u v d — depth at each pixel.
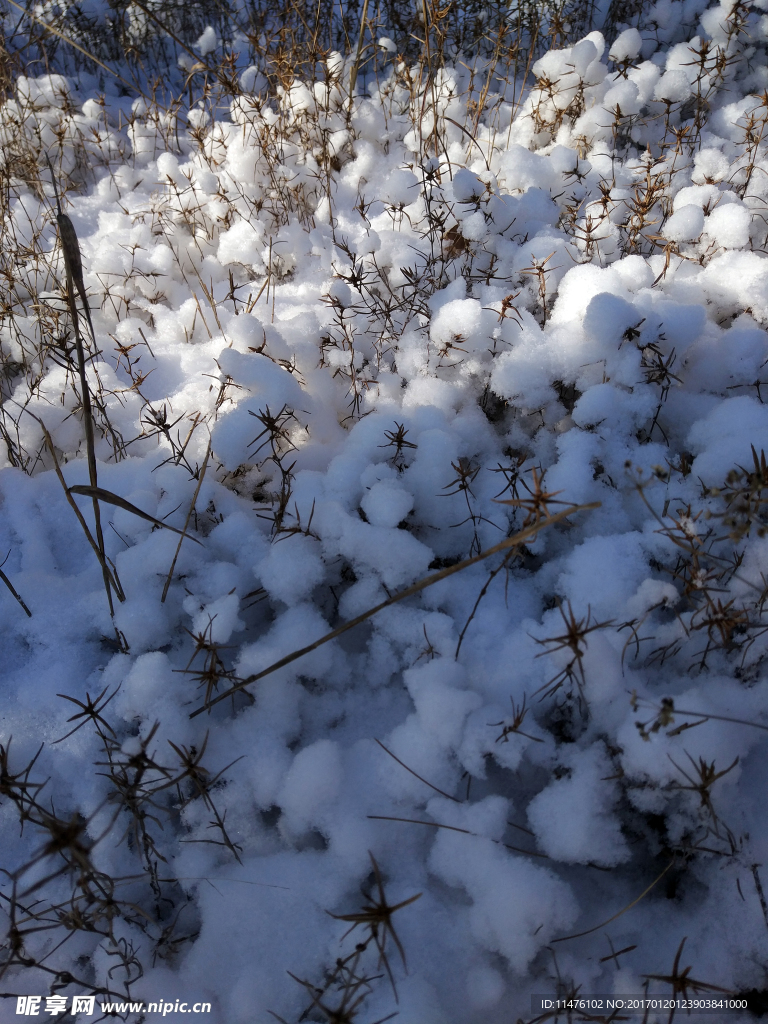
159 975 1.64
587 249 2.69
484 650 1.97
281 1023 1.57
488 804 1.71
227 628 1.91
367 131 3.64
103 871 1.75
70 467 2.47
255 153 3.41
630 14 4.21
